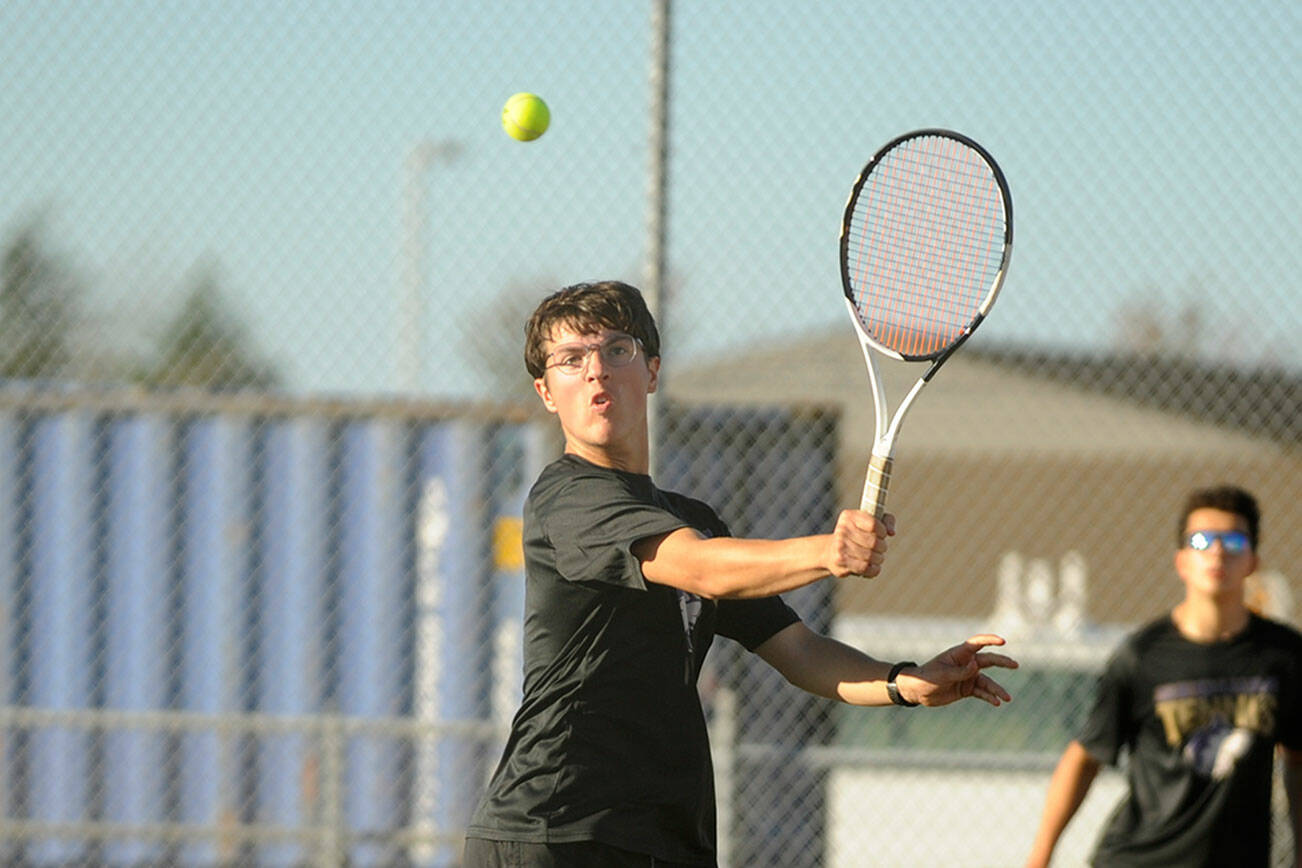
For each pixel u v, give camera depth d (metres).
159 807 25.03
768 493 22.88
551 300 10.76
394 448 25.75
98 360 24.33
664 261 19.53
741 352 22.94
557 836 10.10
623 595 10.12
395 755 25.03
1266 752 14.79
